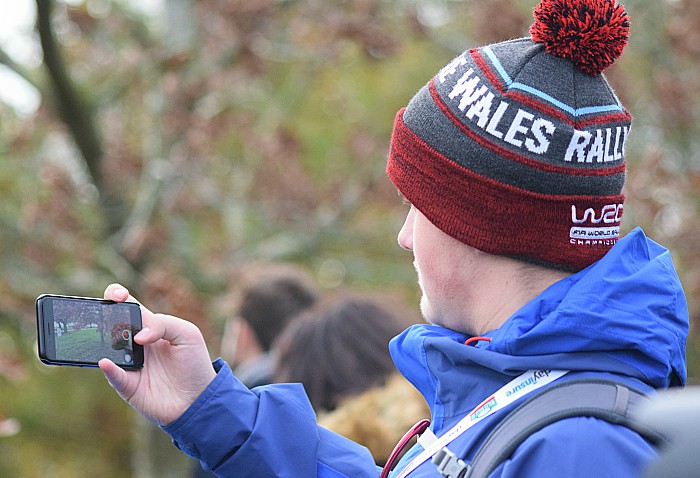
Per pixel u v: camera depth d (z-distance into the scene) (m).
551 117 3.32
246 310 8.38
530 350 3.17
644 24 21.06
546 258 3.35
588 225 3.36
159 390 3.87
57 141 21.50
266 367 7.54
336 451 4.21
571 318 3.11
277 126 20.53
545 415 2.96
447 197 3.43
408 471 3.33
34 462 31.41
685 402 1.73
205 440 3.87
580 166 3.32
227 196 21.48
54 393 30.56
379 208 23.53
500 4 17.81
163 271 17.22
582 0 3.39
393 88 25.75
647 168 18.44
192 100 17.75
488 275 3.45
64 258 20.58
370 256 26.17
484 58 3.49
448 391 3.36
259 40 18.48
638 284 3.17
